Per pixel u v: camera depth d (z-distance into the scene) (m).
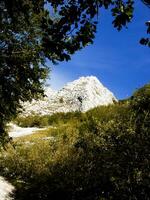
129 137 14.00
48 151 17.61
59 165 14.98
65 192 12.50
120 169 12.02
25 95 11.78
